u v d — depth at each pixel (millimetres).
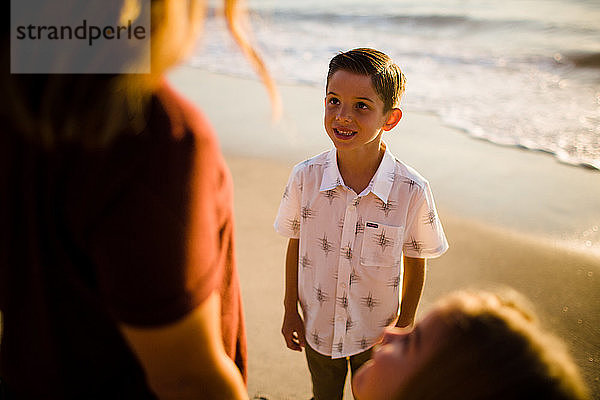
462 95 7617
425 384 798
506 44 11711
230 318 984
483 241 3760
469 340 747
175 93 682
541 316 2943
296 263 1990
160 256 644
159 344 681
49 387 814
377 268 1792
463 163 5121
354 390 996
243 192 4473
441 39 12711
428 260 3553
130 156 625
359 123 1641
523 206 4262
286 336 2029
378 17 15312
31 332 777
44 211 654
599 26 12867
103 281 664
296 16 15617
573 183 4676
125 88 620
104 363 802
